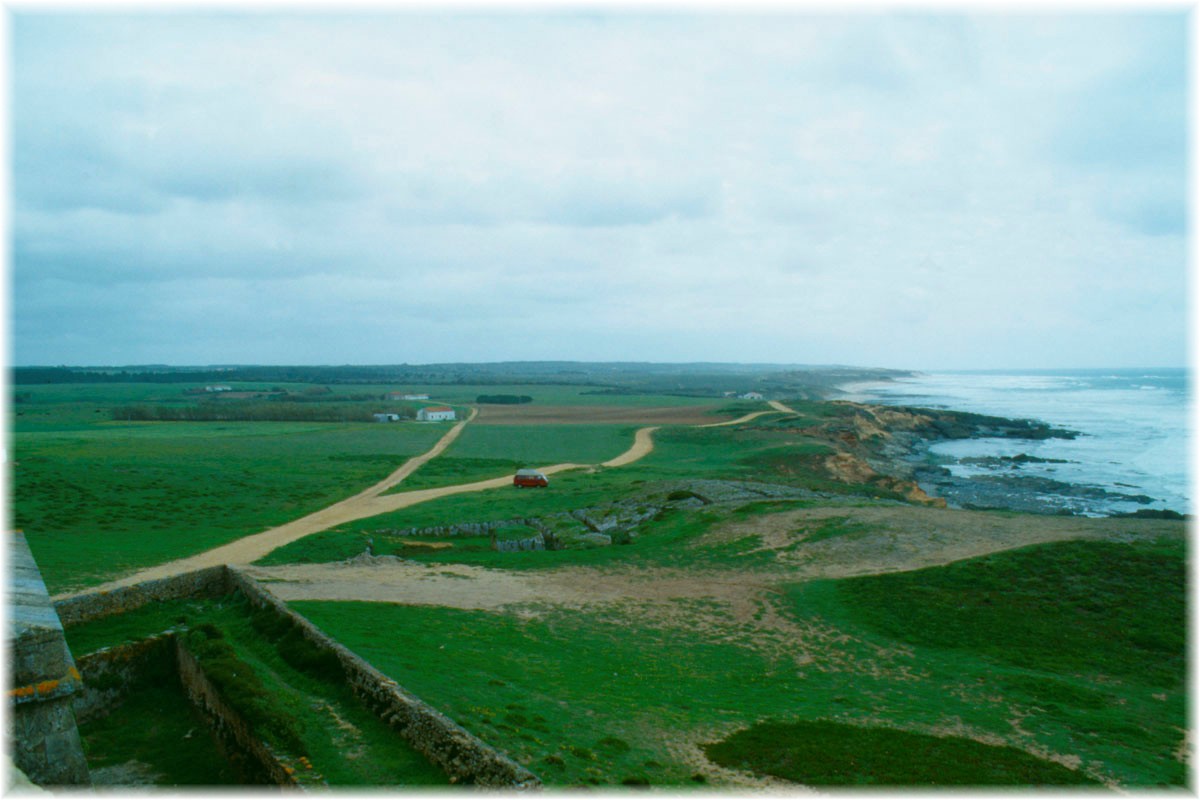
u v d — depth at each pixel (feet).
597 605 102.58
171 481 217.56
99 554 129.59
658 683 73.97
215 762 51.96
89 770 50.88
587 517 173.37
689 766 53.62
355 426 443.32
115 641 64.90
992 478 308.60
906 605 97.71
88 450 282.56
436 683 61.77
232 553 138.00
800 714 67.10
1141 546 105.60
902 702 71.77
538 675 71.92
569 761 50.34
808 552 124.06
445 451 332.19
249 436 368.07
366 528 166.09
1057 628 88.74
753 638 90.58
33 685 40.83
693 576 117.19
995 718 68.18
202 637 64.69
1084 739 64.23
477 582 114.73
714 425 447.83
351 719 51.39
